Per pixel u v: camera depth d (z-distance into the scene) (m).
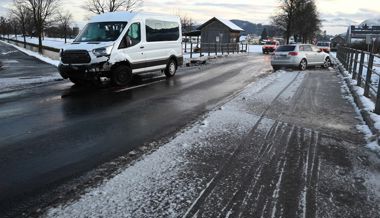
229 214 3.70
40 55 31.28
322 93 11.17
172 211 3.74
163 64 14.33
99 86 12.17
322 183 4.47
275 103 9.36
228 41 43.91
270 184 4.41
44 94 10.63
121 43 12.12
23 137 6.28
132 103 9.31
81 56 11.44
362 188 4.35
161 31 14.11
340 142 6.14
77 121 7.41
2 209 3.80
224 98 10.07
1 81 13.55
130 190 4.20
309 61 20.28
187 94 10.73
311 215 3.70
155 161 5.11
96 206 3.83
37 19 43.47
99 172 4.74
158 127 6.95
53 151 5.57
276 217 3.65
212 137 6.26
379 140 5.96
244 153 5.49
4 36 98.25
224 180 4.50
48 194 4.12
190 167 4.90
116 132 6.61
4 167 4.93
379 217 3.69
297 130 6.82
